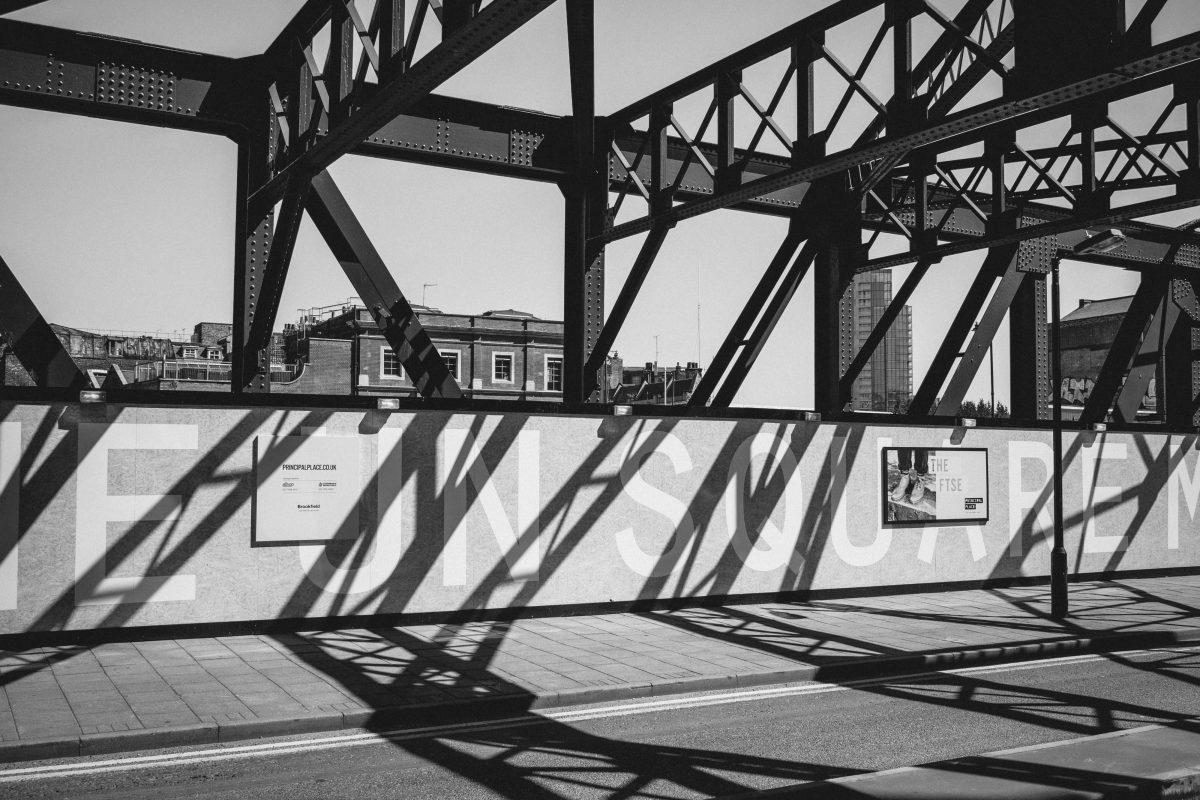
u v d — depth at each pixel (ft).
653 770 22.06
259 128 41.37
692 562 45.98
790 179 35.60
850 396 52.21
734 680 30.91
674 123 43.65
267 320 40.57
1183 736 24.08
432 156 44.88
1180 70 37.58
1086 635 39.34
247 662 32.14
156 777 21.21
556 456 43.34
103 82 38.88
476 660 32.89
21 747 22.26
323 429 39.09
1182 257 64.03
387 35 30.55
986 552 54.39
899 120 30.55
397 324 40.96
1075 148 47.21
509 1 23.67
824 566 49.44
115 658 32.71
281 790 20.42
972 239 45.47
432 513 40.78
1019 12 26.14
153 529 36.32
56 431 35.14
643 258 44.93
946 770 20.99
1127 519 60.23
